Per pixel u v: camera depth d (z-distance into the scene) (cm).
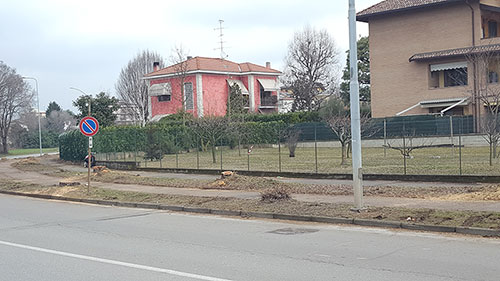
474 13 4047
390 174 1975
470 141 3581
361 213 1273
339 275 752
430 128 3794
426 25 4281
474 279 712
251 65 6469
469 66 4006
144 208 1684
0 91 7994
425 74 4278
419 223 1131
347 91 6519
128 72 8431
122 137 3847
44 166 3828
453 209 1268
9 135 9225
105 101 5662
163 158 3791
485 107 3900
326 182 2017
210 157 3734
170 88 6066
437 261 827
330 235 1100
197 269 811
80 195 1969
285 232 1157
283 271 786
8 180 2772
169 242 1059
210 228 1241
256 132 4672
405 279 720
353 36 1287
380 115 4556
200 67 5894
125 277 772
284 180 2153
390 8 4406
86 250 991
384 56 4516
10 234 1206
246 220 1360
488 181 1739
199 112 5788
